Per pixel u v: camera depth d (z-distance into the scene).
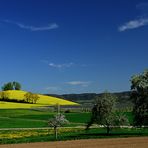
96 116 79.19
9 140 65.19
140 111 77.12
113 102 79.12
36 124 107.94
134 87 77.62
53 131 87.81
